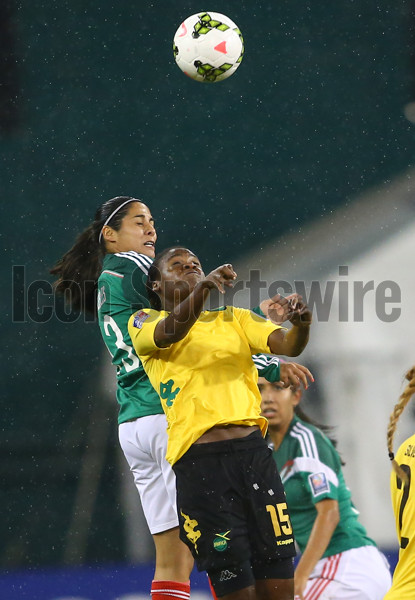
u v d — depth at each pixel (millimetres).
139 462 16125
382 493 37375
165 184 50438
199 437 12859
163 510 15859
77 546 37906
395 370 40875
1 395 41969
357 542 19938
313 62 53781
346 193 50844
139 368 15953
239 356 13453
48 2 53281
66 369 42344
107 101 51875
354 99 53188
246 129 51750
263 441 13242
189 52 19172
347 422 39094
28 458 40188
